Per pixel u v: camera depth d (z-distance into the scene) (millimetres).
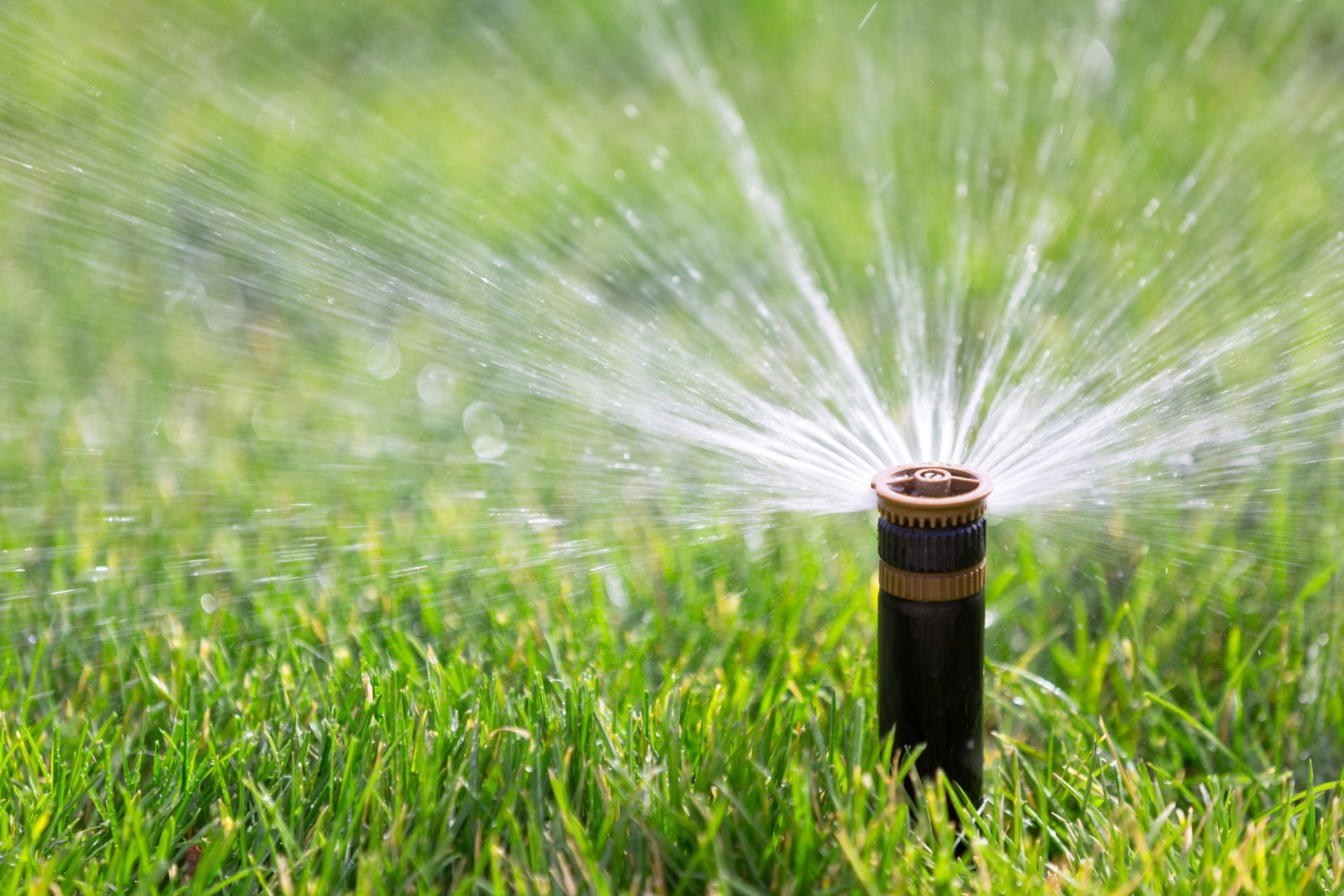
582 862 3088
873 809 3311
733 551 4777
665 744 3529
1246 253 6848
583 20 10672
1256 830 3242
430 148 8578
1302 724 4035
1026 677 4141
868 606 4422
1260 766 3914
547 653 4223
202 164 8164
